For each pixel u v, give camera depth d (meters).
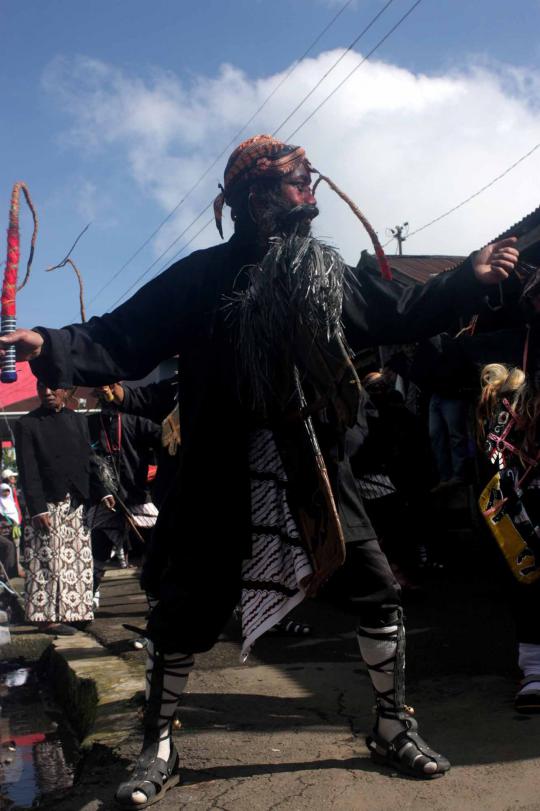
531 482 3.05
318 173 2.55
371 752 2.63
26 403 11.30
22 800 3.10
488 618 4.86
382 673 2.57
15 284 2.37
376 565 2.53
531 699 2.97
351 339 2.43
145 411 4.05
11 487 12.70
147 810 2.40
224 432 2.44
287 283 2.27
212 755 2.82
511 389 3.12
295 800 2.37
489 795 2.29
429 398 7.21
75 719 4.14
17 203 2.42
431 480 7.48
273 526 2.49
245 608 2.55
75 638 5.37
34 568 5.77
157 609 2.53
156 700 2.54
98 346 2.43
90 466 5.79
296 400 2.36
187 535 2.45
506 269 2.26
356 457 4.52
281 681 3.85
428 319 2.34
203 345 2.48
